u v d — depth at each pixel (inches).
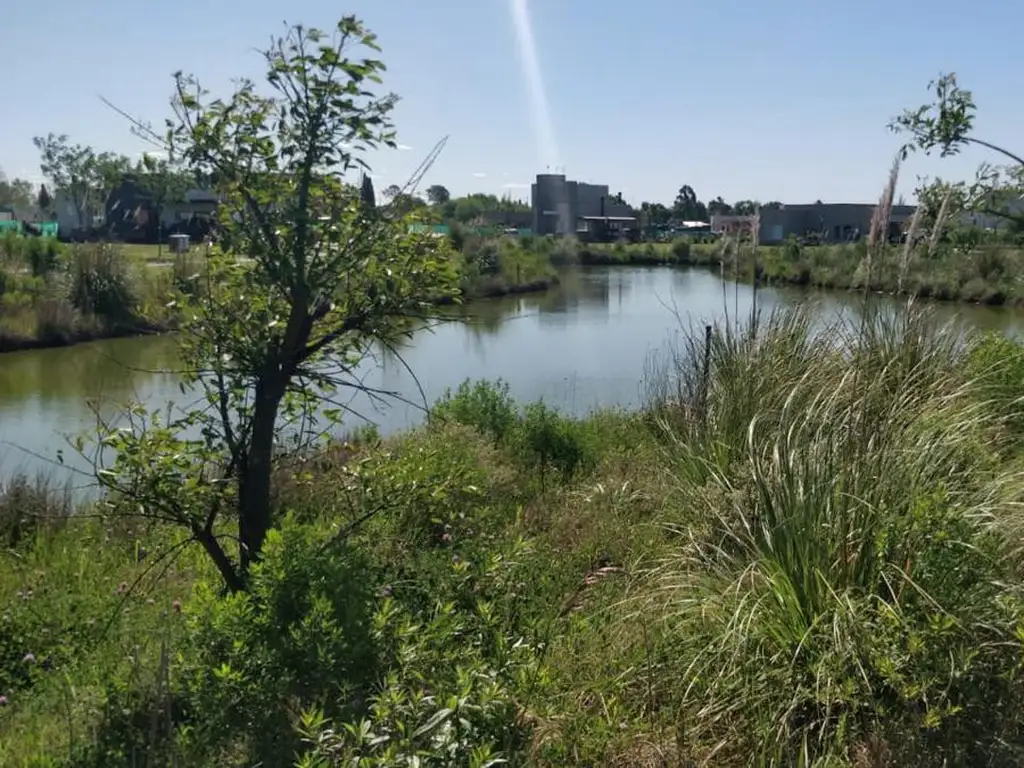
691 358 283.9
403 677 112.2
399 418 425.1
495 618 137.6
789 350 243.0
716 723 124.5
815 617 125.8
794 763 115.1
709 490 182.7
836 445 152.6
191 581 187.8
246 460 149.0
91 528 234.2
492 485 241.6
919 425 172.2
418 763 91.4
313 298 140.1
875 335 232.4
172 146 136.2
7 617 171.2
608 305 1101.7
